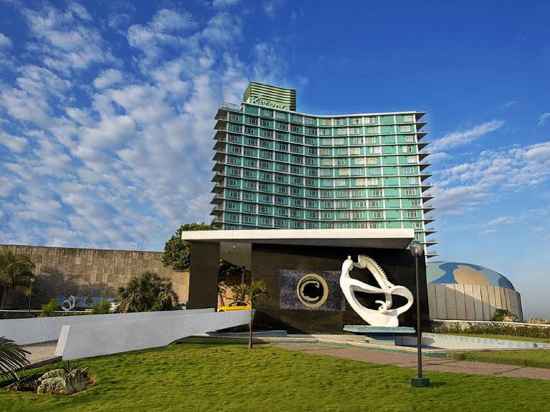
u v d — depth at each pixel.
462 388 13.75
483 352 22.94
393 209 130.00
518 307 52.06
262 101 162.75
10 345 14.70
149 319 22.14
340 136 137.25
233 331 31.84
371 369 17.19
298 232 33.31
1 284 48.03
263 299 33.47
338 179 134.25
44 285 54.28
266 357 19.55
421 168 133.75
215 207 124.56
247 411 12.04
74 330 18.39
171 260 58.84
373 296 34.56
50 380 14.34
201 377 16.02
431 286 47.03
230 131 126.75
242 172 124.50
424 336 34.03
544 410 11.20
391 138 135.12
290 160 132.12
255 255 34.50
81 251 56.84
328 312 33.72
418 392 13.32
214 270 34.34
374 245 35.00
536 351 24.53
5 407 12.52
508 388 13.67
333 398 12.95
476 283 49.34
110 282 56.91
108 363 17.62
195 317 25.70
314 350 22.59
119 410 12.32
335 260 35.09
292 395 13.43
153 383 15.14
